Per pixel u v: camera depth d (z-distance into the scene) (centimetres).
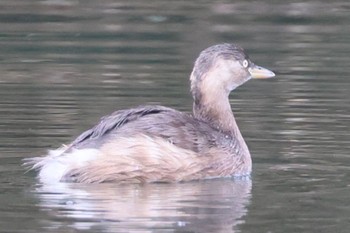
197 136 1268
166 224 1064
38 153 1332
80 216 1088
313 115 1555
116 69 1861
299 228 1052
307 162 1323
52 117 1522
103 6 2433
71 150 1247
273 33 2173
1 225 1055
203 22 2270
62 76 1805
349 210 1116
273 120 1530
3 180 1227
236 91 1730
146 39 2122
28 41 2091
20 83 1748
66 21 2275
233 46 1359
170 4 2448
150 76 1806
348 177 1255
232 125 1325
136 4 2453
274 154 1362
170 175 1239
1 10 2366
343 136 1438
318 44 2077
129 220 1077
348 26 2239
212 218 1088
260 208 1128
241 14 2344
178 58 1950
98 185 1221
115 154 1228
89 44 2070
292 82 1781
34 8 2400
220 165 1268
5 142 1388
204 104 1340
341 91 1705
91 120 1504
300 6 2412
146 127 1248
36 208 1115
